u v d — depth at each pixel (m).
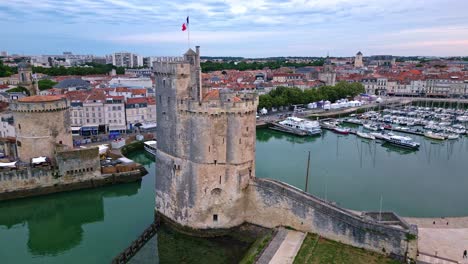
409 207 80.94
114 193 95.25
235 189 63.78
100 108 143.50
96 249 66.31
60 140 95.25
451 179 101.25
